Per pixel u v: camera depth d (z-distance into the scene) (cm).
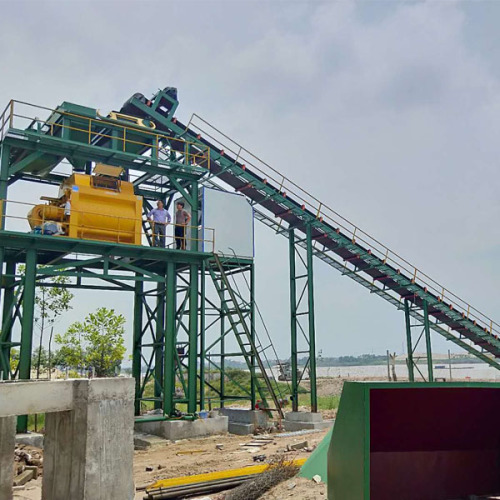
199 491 1091
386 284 2995
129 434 964
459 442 666
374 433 631
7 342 1880
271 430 2298
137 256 2086
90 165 2275
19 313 1914
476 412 641
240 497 906
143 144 2180
